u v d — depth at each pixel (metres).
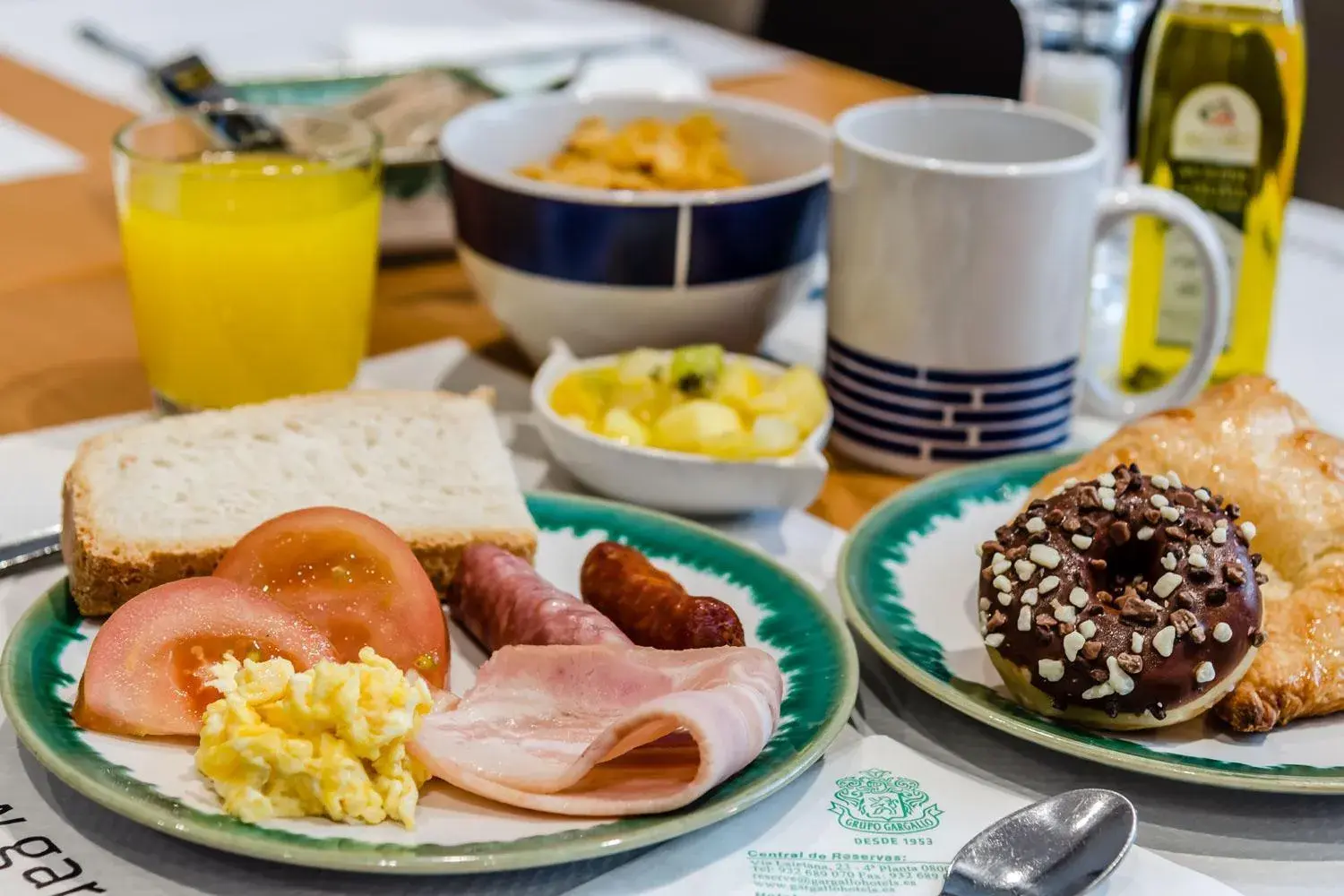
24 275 1.54
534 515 1.04
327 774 0.69
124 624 0.78
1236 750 0.82
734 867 0.74
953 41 2.66
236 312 1.20
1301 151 2.20
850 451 1.25
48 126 1.98
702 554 0.99
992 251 1.13
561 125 1.49
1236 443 0.97
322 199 1.19
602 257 1.25
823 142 1.40
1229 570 0.82
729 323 1.32
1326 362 1.42
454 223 1.36
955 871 0.71
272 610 0.81
